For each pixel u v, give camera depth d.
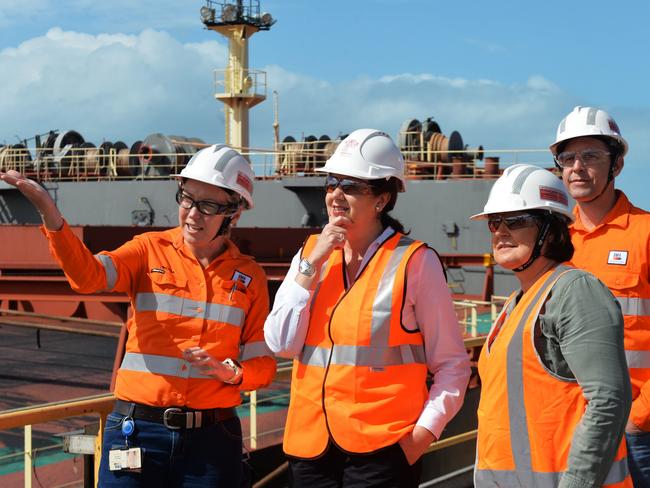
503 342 2.88
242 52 27.75
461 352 3.41
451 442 6.38
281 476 6.12
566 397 2.75
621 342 2.67
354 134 3.49
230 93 27.55
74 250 3.30
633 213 4.21
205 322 3.55
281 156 24.47
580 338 2.67
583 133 4.08
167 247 3.66
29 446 4.79
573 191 4.20
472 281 20.69
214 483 3.49
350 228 3.43
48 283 9.59
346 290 3.39
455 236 20.91
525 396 2.80
